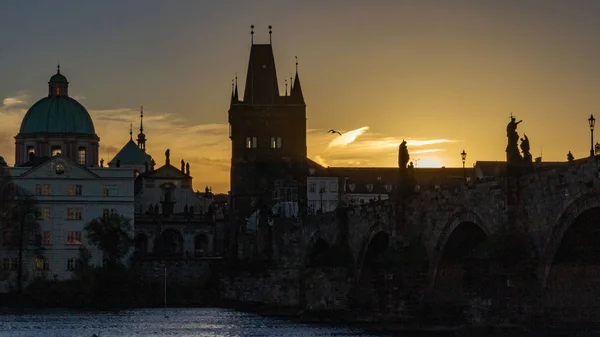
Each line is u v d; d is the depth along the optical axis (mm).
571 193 143000
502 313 152500
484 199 165500
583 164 140625
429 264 189375
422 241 192750
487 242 157000
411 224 197125
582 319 147250
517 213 155250
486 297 155750
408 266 192375
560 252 147375
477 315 159125
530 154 160500
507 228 155875
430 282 188750
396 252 199500
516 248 152375
